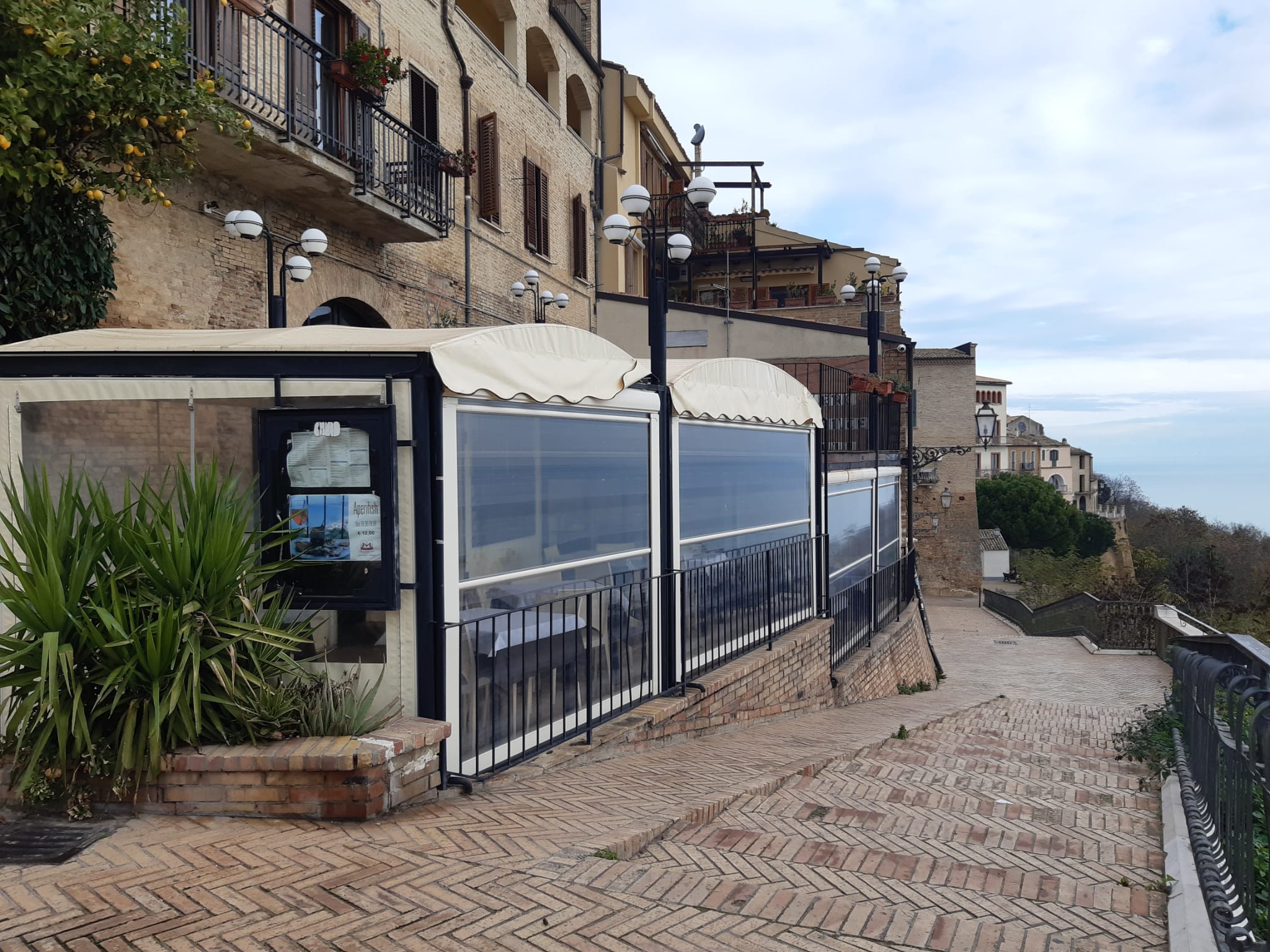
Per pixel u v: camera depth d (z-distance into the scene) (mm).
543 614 6285
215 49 10234
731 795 5773
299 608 5211
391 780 4805
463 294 16781
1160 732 8492
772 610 10414
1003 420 105938
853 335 22984
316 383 5199
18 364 5422
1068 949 3676
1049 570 44281
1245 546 69750
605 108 25906
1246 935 3465
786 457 11188
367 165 12078
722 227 33875
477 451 5621
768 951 3445
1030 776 7398
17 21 6020
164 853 4172
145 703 4672
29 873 3949
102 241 7824
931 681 16922
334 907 3635
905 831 5406
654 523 7762
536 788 5598
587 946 3393
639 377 7391
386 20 14156
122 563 4883
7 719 4984
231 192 11078
